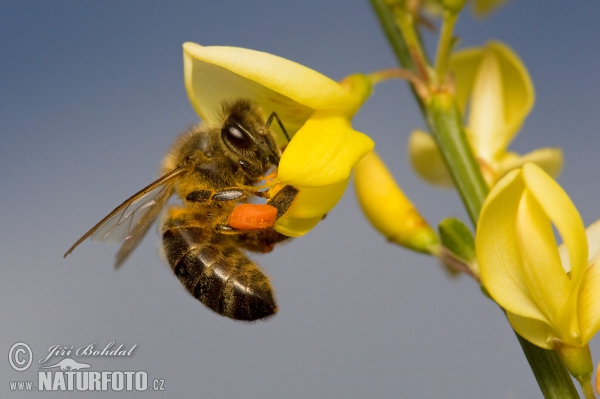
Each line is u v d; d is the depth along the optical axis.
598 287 0.10
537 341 0.10
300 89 0.10
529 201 0.09
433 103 0.10
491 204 0.09
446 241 0.10
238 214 0.10
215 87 0.10
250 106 0.10
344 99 0.10
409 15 0.10
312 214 0.10
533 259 0.09
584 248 0.09
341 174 0.10
